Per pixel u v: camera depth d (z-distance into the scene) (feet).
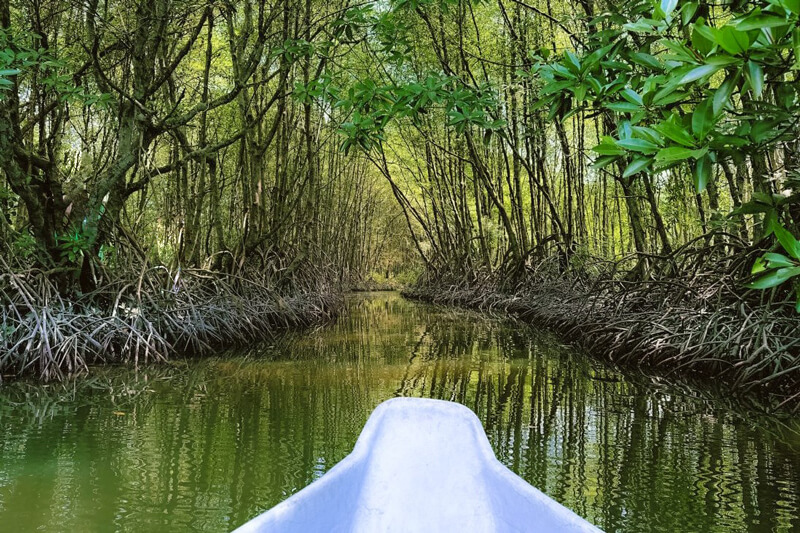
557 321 36.94
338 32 21.76
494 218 70.74
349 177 98.22
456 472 4.97
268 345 30.48
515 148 49.85
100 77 23.43
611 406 16.57
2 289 21.13
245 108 40.16
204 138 36.83
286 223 44.37
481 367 23.38
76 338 22.04
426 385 19.52
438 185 74.84
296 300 41.96
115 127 31.89
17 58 18.42
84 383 19.69
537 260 53.78
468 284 65.46
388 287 139.44
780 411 16.15
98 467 11.10
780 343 18.90
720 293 23.06
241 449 12.29
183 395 17.78
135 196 53.26
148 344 23.93
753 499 9.65
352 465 4.62
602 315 30.22
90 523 8.63
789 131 7.72
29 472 10.78
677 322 24.61
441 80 17.88
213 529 8.48
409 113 17.99
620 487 10.21
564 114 10.43
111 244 26.76
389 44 21.25
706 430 14.05
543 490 10.11
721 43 5.13
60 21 30.66
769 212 7.02
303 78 43.93
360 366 23.50
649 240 54.65
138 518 8.82
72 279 24.59
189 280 31.78
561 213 67.92
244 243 38.81
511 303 51.16
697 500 9.62
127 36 26.00
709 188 33.55
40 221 23.38
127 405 16.34
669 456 11.99
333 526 4.00
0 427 13.85
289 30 38.91
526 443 12.91
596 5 26.91
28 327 21.06
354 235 118.52
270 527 3.12
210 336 28.86
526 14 43.55
